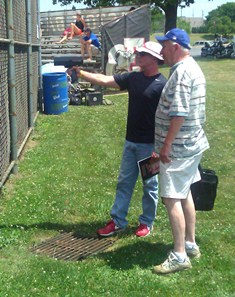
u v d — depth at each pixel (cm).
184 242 418
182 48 397
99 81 477
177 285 394
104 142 934
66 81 1258
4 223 514
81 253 458
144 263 432
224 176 749
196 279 404
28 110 957
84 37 1742
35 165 750
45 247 471
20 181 670
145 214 497
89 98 1418
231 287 394
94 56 1764
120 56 1708
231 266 427
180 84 387
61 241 486
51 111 1224
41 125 1072
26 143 885
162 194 410
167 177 404
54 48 1941
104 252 459
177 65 396
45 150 848
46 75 1212
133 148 478
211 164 812
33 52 1059
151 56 453
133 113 470
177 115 387
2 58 632
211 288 390
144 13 1730
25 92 898
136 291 382
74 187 646
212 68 2895
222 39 4750
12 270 411
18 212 549
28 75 939
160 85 458
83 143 915
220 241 480
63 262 429
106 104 1455
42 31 2302
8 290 375
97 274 407
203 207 470
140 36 1738
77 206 574
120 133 1029
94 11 2150
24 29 880
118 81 475
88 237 499
